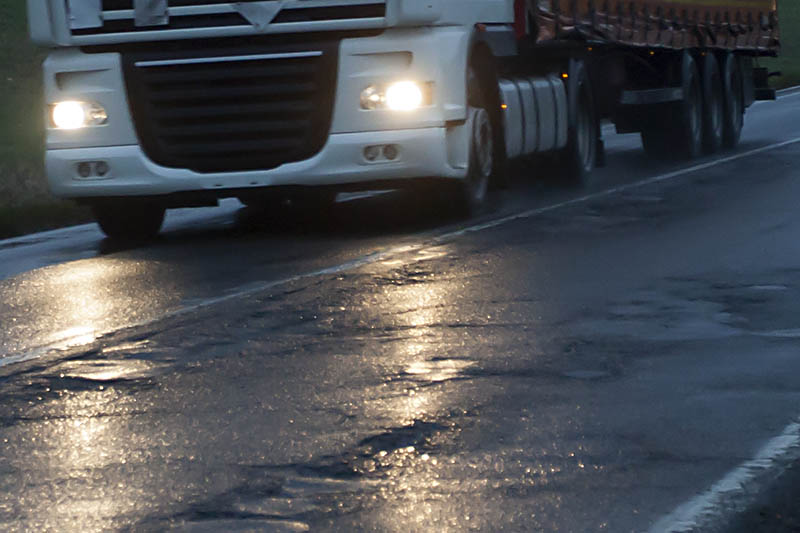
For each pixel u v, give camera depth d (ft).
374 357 38.17
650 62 105.70
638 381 34.73
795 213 68.18
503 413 31.83
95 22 66.74
